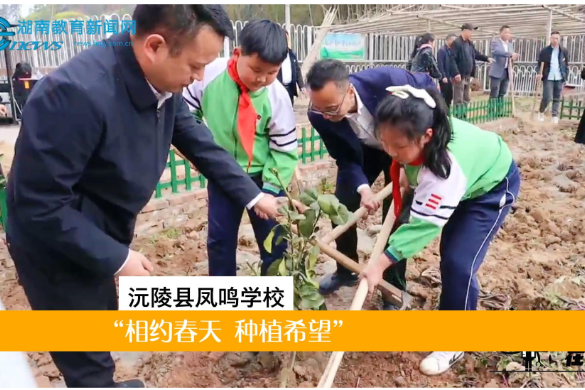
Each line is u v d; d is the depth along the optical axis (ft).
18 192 5.92
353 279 12.17
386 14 47.32
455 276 9.02
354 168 10.94
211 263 10.19
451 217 9.29
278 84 9.63
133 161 6.47
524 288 11.68
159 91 6.40
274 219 9.16
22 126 5.81
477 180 8.60
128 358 9.80
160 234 15.97
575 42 60.13
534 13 42.65
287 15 43.39
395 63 62.13
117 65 6.04
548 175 22.71
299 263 8.57
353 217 10.02
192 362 9.49
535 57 61.87
